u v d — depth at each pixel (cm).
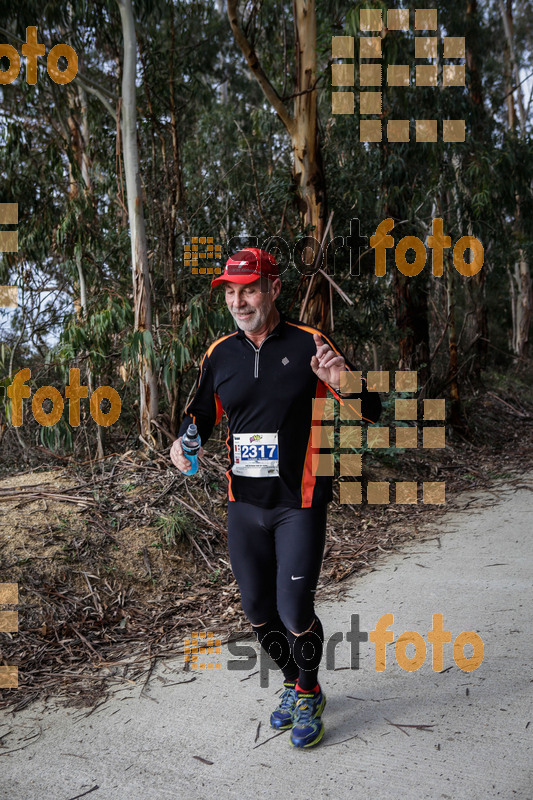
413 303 1105
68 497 548
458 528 633
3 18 779
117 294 748
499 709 295
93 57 982
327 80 966
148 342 658
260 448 278
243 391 278
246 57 752
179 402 703
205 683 349
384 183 1020
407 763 261
